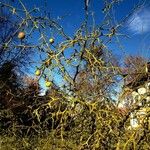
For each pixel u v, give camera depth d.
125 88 3.72
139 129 3.54
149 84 3.64
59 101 3.89
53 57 3.81
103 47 3.88
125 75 3.78
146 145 3.52
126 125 3.67
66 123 3.83
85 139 3.84
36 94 4.27
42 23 3.93
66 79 3.82
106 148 3.64
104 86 3.81
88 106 3.72
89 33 3.90
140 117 3.57
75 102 3.75
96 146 3.62
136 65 3.82
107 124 3.61
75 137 3.91
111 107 3.75
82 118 3.82
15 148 5.60
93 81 3.83
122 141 3.64
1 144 5.82
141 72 3.71
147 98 3.63
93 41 3.90
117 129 3.67
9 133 5.97
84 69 3.88
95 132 3.65
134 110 3.63
